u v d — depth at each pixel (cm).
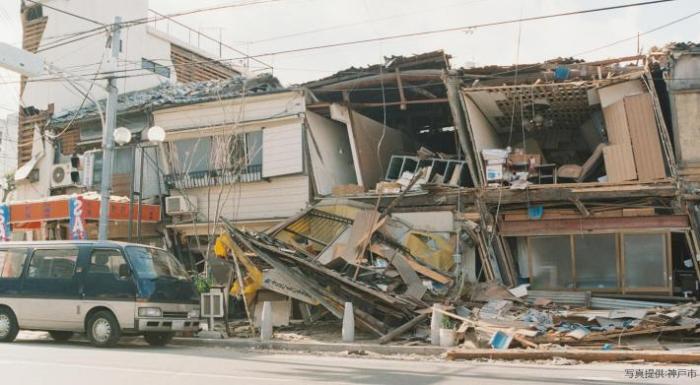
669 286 1627
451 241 1789
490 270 1758
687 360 1060
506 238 1816
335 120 2189
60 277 1369
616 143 1725
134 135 2305
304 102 2036
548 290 1736
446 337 1282
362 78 1930
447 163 1964
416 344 1312
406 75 1878
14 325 1398
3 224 2109
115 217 2039
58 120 2517
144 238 2220
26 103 2984
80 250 1373
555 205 1761
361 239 1688
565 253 1736
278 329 1585
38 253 1414
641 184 1658
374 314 1519
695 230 1619
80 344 1395
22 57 1442
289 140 2047
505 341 1225
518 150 1894
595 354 1102
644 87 1697
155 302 1315
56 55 2952
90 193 2123
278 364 1048
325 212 1911
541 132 2158
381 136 2208
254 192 2111
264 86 2217
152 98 2391
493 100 1881
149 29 3158
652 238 1656
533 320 1382
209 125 2172
